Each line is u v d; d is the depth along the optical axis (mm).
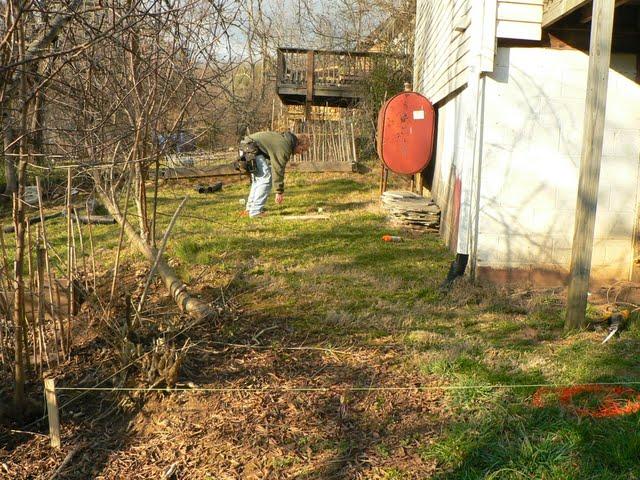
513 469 3328
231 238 9203
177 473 3535
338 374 4582
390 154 10562
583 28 6805
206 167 15273
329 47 19656
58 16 3721
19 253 3828
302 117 22203
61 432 3969
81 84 4605
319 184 15102
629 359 4793
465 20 7449
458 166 8242
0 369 4711
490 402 4066
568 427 3688
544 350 5031
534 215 7062
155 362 4273
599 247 7133
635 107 6922
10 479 3549
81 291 5137
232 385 4402
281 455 3611
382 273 7422
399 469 3430
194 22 5035
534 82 6887
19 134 3779
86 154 5246
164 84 5184
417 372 4590
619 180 7027
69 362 4855
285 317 5840
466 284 6895
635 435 3531
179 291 6074
